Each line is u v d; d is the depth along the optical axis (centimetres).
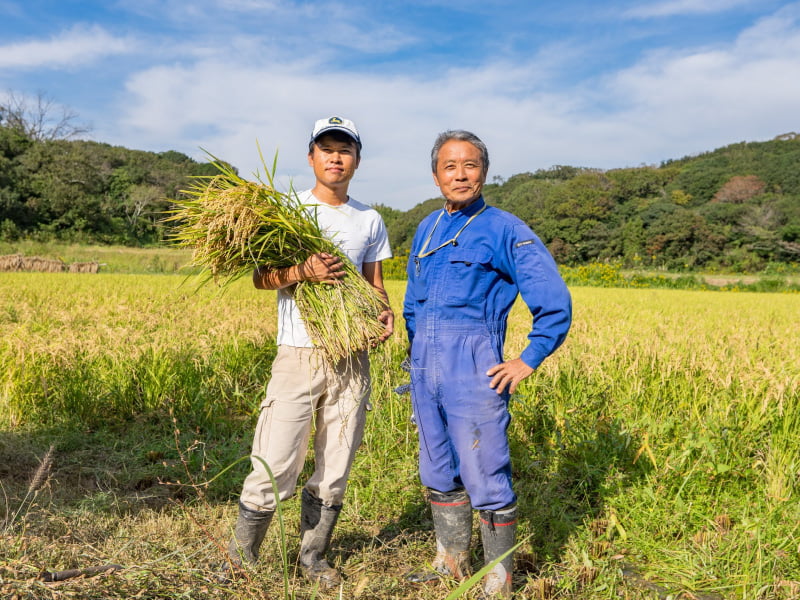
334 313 251
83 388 486
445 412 248
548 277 230
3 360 505
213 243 249
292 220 248
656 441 395
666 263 7919
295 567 261
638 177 11600
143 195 8662
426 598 244
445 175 246
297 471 258
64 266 3931
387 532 314
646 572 275
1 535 216
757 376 466
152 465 391
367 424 431
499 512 239
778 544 287
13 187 7481
